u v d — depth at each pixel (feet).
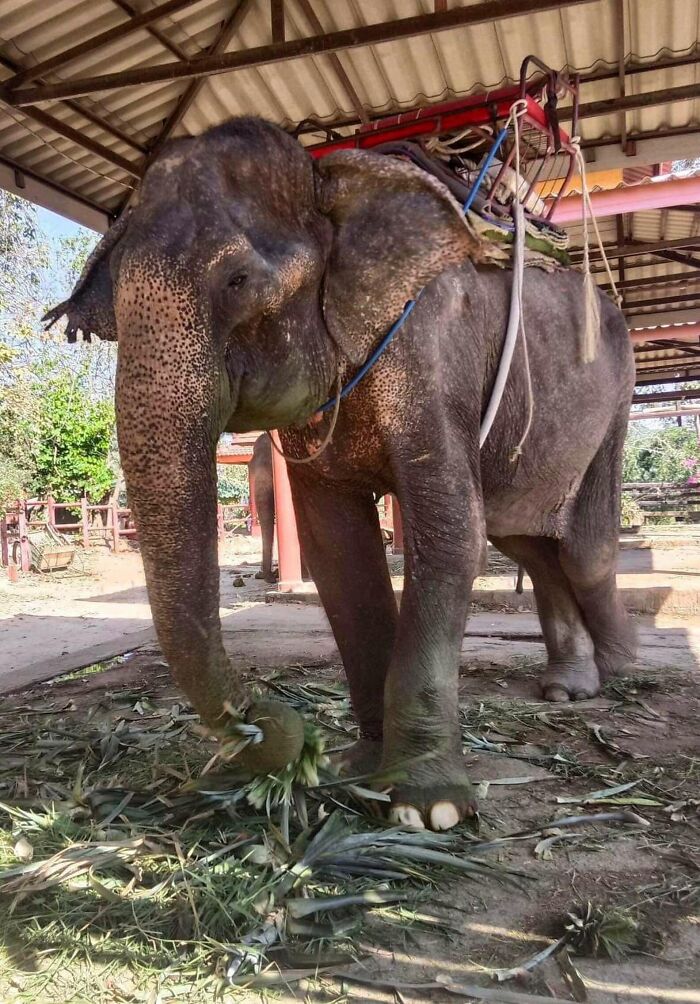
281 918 5.63
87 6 12.96
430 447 7.53
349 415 7.69
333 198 6.72
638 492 72.90
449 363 7.99
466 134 8.79
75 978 5.11
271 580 31.60
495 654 15.78
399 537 37.68
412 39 14.56
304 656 15.80
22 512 38.75
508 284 9.21
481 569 7.84
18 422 45.14
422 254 6.65
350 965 5.32
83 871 6.23
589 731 10.34
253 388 6.40
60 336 52.39
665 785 8.41
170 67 12.59
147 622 23.53
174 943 5.36
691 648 15.94
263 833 6.72
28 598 30.66
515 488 10.42
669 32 14.53
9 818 7.49
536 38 14.70
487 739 10.09
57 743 9.87
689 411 62.85
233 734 5.99
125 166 16.38
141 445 5.46
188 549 5.55
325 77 15.65
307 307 6.73
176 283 5.56
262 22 14.32
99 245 6.68
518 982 5.14
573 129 9.35
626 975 5.21
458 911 6.00
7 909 5.82
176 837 6.67
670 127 17.35
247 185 6.28
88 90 13.02
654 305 32.30
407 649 7.48
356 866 6.37
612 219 24.20
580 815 7.66
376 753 8.58
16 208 42.04
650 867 6.68
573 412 10.57
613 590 12.60
